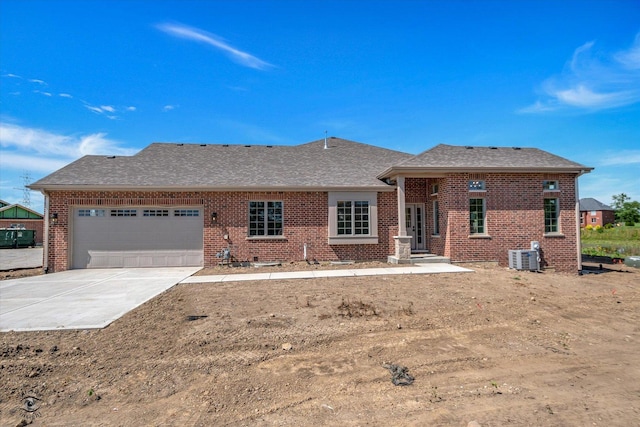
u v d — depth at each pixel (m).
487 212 13.91
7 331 6.02
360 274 11.46
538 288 9.41
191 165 16.03
